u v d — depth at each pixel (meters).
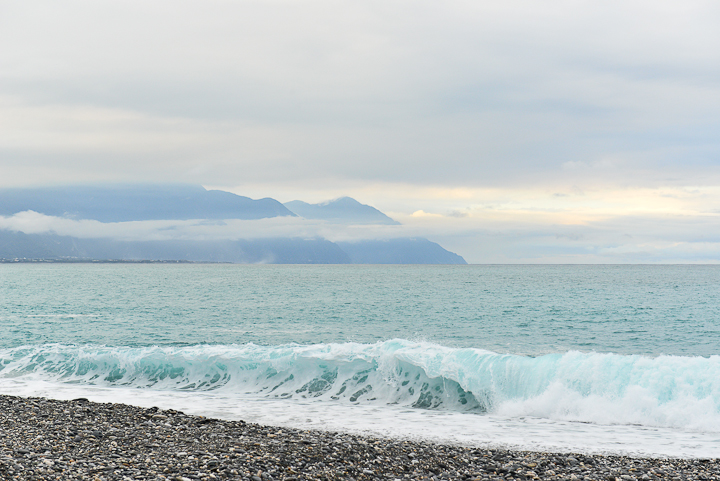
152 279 150.50
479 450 13.27
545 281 132.38
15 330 41.66
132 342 36.50
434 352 22.22
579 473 11.37
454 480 10.82
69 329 42.50
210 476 9.95
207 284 120.38
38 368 24.53
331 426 16.06
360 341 37.81
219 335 40.06
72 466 10.09
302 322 48.69
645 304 65.00
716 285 108.81
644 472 11.48
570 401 18.28
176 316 52.56
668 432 15.87
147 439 12.59
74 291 91.44
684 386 17.83
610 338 38.84
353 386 21.53
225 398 20.20
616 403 17.88
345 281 138.25
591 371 19.11
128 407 16.30
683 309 58.75
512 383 19.72
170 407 18.42
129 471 9.98
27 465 9.96
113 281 135.00
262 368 23.05
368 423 16.59
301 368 22.73
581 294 83.62
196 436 13.05
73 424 13.81
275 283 126.38
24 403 16.55
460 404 19.48
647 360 19.45
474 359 21.08
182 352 25.11
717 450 13.74
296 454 11.77
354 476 10.75
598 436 15.29
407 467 11.53
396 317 52.97
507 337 39.72
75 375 23.72
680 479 11.02
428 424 16.61
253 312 56.97
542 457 12.62
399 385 21.08
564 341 37.62
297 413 17.91
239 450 11.77
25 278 153.50
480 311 58.22
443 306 64.19
